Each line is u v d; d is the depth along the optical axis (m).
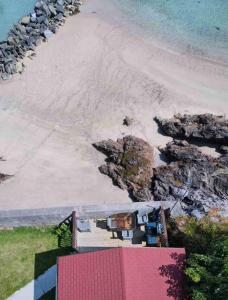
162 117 43.53
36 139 42.25
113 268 28.88
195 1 55.78
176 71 48.19
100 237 35.44
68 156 40.97
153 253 29.81
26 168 40.25
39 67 48.25
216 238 31.70
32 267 34.03
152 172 38.78
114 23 53.00
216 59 49.69
